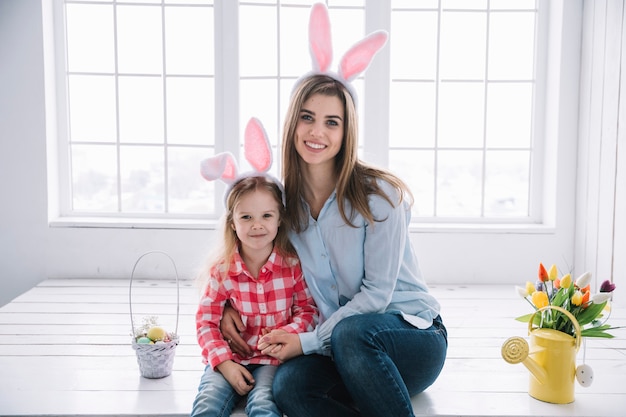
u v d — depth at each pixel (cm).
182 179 360
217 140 342
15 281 336
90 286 319
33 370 201
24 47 322
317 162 167
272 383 160
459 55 342
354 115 169
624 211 278
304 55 337
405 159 349
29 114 326
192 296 299
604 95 295
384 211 166
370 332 151
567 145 326
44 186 331
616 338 238
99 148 356
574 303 177
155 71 345
